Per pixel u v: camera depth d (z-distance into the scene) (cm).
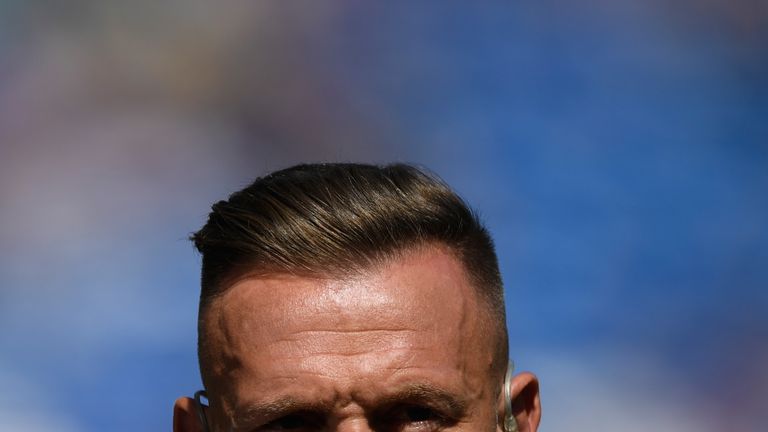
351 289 1012
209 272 1078
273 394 991
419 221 1062
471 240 1107
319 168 1130
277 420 998
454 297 1045
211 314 1064
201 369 1088
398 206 1067
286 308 1009
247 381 1009
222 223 1080
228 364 1033
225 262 1059
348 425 984
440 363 1010
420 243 1058
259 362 1005
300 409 988
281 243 1034
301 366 988
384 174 1111
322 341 994
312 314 1002
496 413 1083
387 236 1041
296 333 999
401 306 1012
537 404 1163
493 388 1077
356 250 1029
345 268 1021
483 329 1073
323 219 1045
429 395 999
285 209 1058
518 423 1144
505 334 1122
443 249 1073
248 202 1080
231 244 1053
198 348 1095
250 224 1055
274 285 1022
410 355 998
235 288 1043
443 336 1021
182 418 1116
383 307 1007
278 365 995
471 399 1036
